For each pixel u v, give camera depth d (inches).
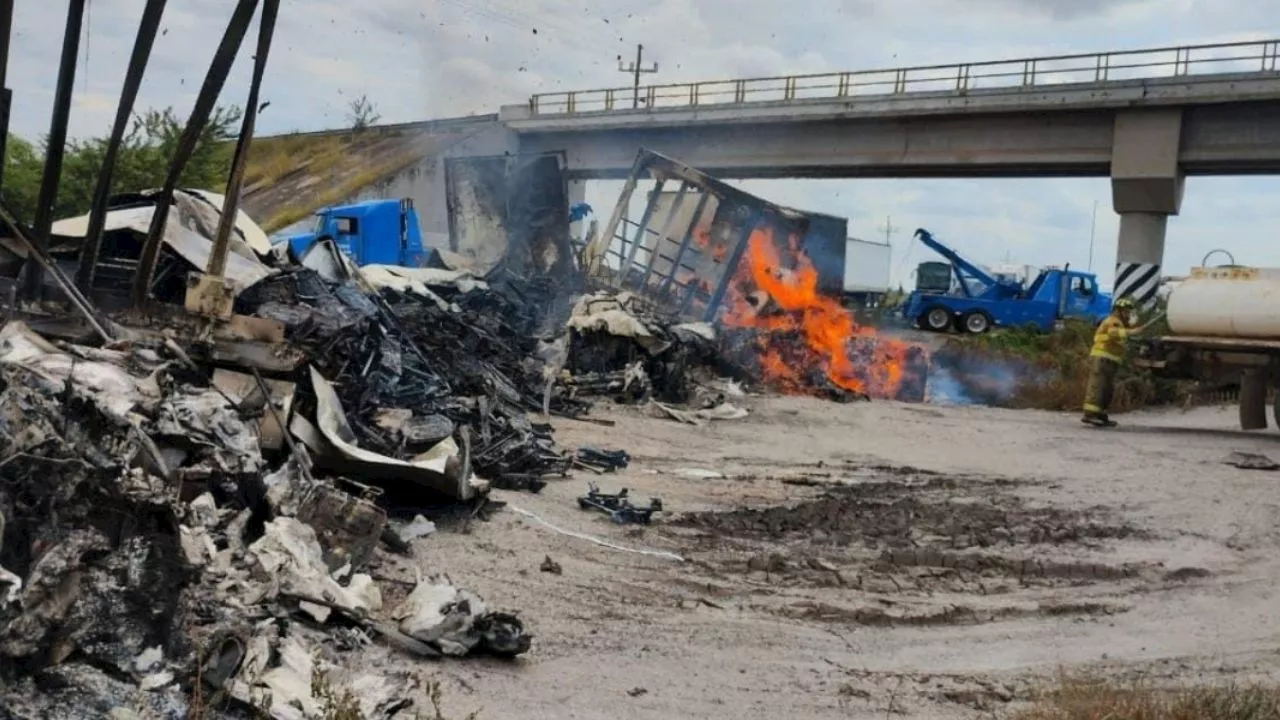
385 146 1845.5
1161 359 703.7
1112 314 729.6
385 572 273.3
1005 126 1400.1
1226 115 1247.5
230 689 172.7
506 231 1005.2
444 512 339.9
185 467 239.9
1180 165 1296.8
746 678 236.4
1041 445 622.8
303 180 1748.3
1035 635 280.1
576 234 1036.5
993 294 1590.8
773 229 916.0
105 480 169.6
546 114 1782.7
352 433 331.3
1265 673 254.1
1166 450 605.6
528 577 294.8
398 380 408.5
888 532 381.1
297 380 323.0
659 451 538.3
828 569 328.8
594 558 321.7
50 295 311.1
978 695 233.8
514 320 775.7
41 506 163.5
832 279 1171.3
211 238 441.7
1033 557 353.1
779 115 1531.7
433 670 216.8
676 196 924.6
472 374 529.3
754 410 716.7
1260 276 673.0
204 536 215.9
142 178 1084.5
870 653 260.4
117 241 417.7
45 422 171.5
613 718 206.5
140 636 166.4
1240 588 327.3
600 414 639.1
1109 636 281.0
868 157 1510.8
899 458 564.1
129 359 268.2
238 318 314.7
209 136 1180.5
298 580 222.2
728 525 378.3
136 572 167.8
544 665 232.2
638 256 940.0
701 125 1625.2
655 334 718.5
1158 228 1322.6
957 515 414.6
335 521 260.5
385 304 523.5
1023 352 1066.7
